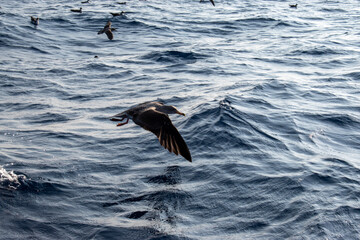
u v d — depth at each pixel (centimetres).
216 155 1092
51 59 2486
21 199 902
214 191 924
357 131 1280
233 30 3475
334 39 2891
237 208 862
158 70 2153
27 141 1242
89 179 998
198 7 4975
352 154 1120
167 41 3025
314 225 795
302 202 870
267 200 884
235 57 2389
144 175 1009
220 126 1239
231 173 997
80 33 3272
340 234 773
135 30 3388
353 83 1797
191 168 1030
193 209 865
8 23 3325
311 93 1639
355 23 3712
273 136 1209
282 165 1035
